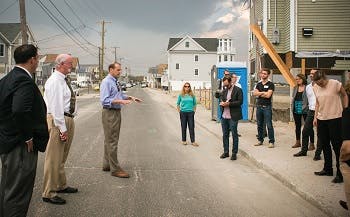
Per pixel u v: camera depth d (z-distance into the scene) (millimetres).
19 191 4867
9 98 4707
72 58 6566
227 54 94062
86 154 10836
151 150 11766
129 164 9695
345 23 23906
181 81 94188
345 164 5340
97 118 22000
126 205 6430
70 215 5910
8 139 4734
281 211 6234
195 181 8078
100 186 7562
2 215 4887
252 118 18438
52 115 6312
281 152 10625
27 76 4777
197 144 12602
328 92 7629
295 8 24031
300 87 10914
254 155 10195
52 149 6430
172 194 7105
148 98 48812
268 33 26188
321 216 6020
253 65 27734
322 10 23984
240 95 10227
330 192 6859
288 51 24719
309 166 8875
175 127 18031
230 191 7355
